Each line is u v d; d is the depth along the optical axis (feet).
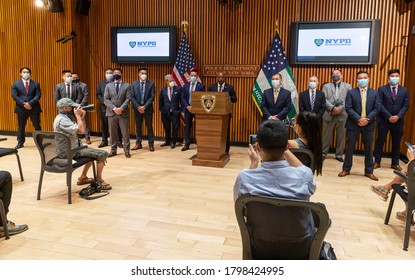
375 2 21.13
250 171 5.64
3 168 17.31
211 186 14.85
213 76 24.30
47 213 11.69
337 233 10.48
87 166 14.56
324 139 20.79
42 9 25.45
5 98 27.04
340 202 13.12
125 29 25.07
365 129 16.33
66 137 12.26
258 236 5.65
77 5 24.99
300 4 22.31
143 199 13.15
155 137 26.08
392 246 9.68
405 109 17.69
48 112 26.40
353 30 21.24
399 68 21.13
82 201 12.85
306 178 5.50
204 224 10.96
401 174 9.78
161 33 24.45
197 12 24.20
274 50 22.52
